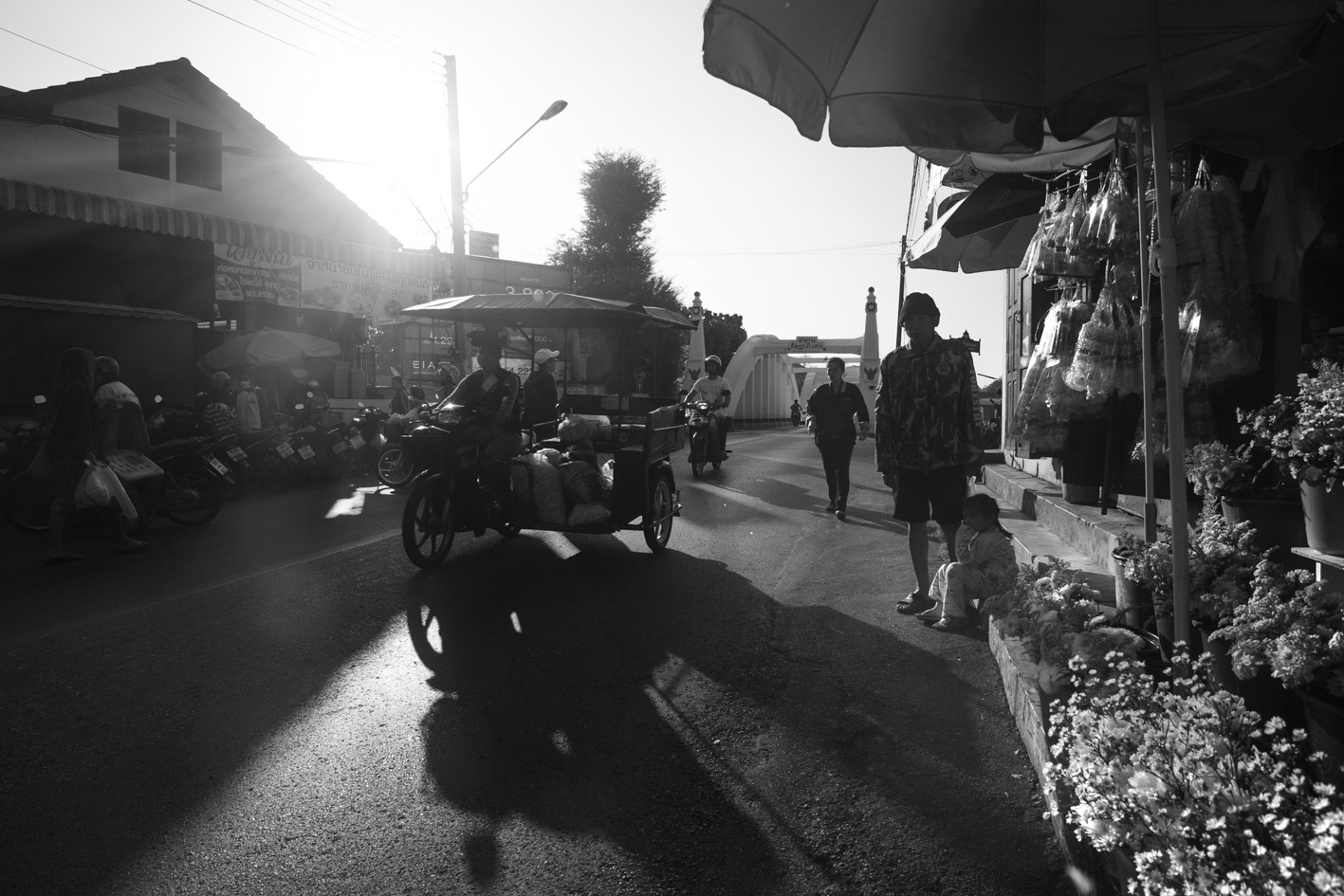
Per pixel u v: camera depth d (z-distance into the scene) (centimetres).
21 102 1692
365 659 473
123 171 1859
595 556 767
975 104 352
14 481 866
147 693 420
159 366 1567
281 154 1912
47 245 1644
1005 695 411
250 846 285
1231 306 496
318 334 2188
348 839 290
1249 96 453
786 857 281
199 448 942
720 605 596
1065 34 329
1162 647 328
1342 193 504
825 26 316
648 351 2508
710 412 1506
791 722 391
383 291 2173
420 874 270
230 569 702
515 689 430
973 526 529
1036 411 652
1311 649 229
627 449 742
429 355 2650
